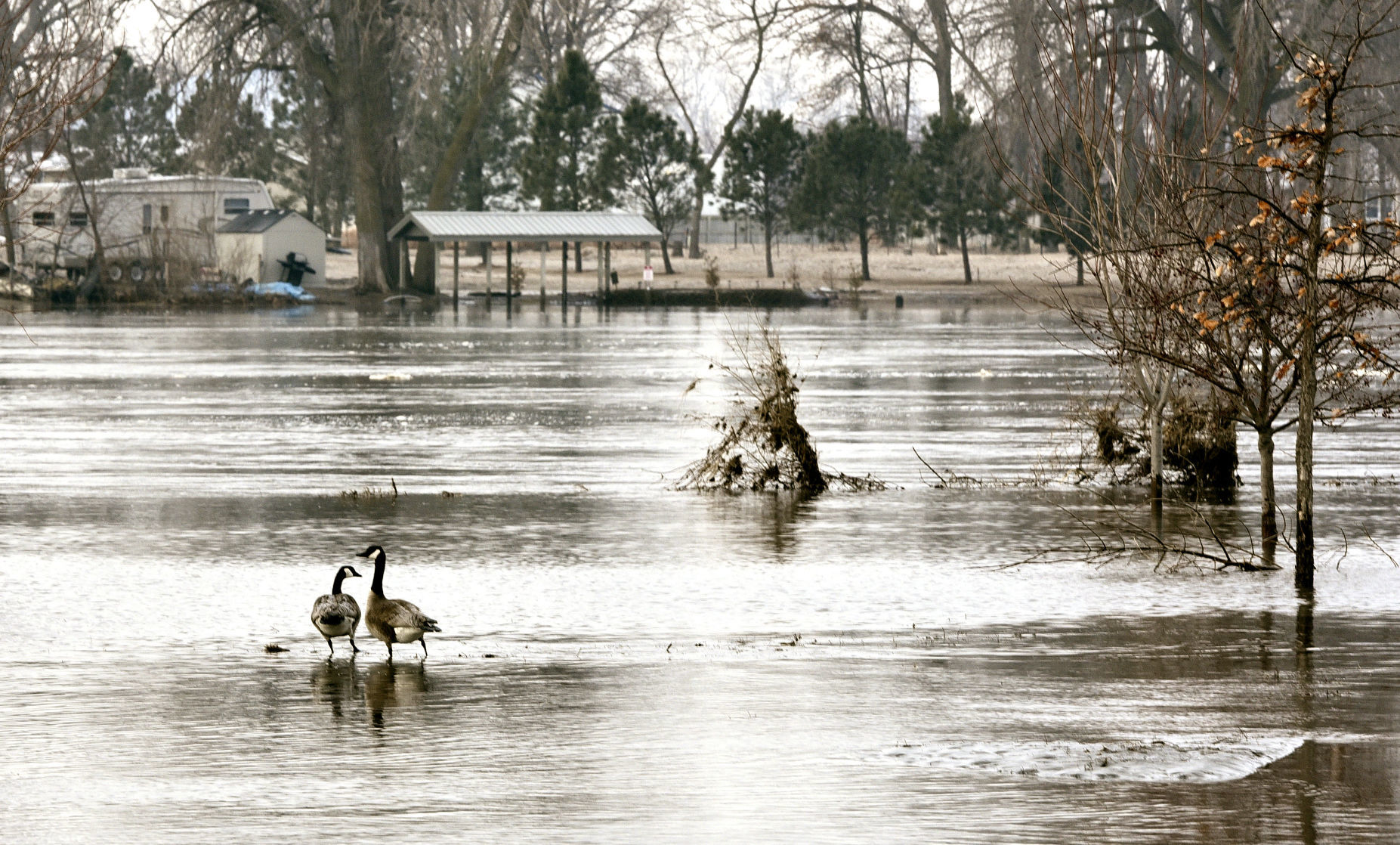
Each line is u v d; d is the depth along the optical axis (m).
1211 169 27.53
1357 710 15.64
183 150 168.88
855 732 14.88
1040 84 96.12
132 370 63.50
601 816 12.49
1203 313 22.66
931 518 28.55
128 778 13.48
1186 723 15.21
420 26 121.94
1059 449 37.69
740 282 152.50
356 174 136.62
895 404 50.00
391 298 132.00
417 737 14.73
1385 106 67.06
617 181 153.25
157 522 27.77
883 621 19.95
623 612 20.47
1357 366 25.30
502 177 176.38
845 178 153.75
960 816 12.44
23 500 30.41
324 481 33.03
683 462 36.38
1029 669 17.41
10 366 65.75
